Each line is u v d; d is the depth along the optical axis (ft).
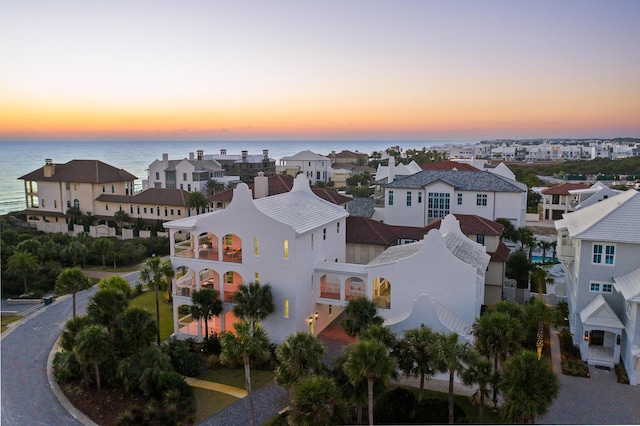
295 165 477.36
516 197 203.31
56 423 95.91
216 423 94.48
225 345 86.07
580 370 105.81
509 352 88.74
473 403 94.43
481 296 129.08
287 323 125.59
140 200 287.07
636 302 98.68
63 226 288.10
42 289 181.88
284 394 104.73
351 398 81.87
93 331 97.76
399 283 122.62
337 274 131.95
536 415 80.74
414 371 89.51
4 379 113.91
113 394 104.99
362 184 459.73
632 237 109.70
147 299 170.40
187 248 143.54
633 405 93.40
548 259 204.64
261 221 125.39
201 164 391.24
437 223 172.55
